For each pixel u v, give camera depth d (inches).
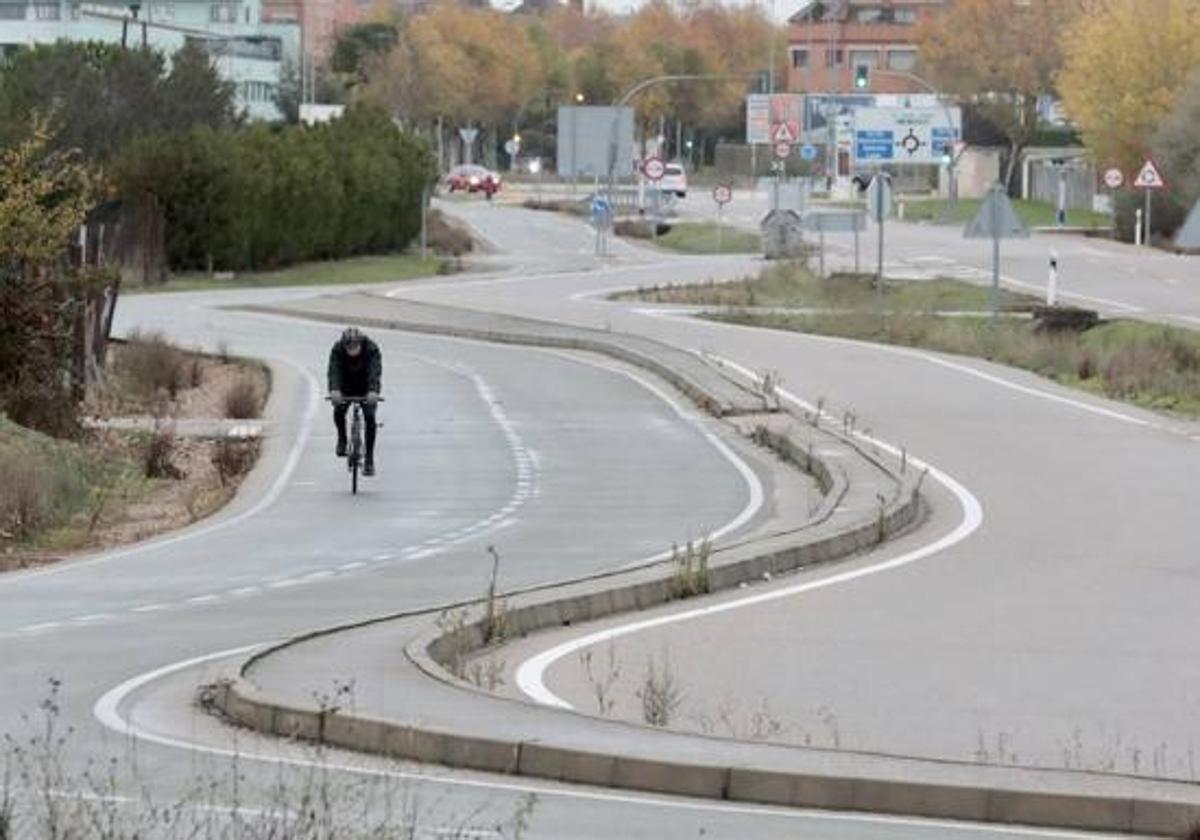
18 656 1444.4
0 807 887.1
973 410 3223.4
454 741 1081.4
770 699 1321.4
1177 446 2812.5
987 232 4151.1
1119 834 960.9
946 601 1717.5
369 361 2551.7
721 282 6259.8
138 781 1013.2
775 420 3097.9
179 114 7145.7
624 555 2000.5
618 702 1296.8
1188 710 1298.0
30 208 2903.5
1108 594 1749.5
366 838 814.5
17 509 2215.8
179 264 6446.9
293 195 6742.1
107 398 3403.1
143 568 1948.8
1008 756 1147.9
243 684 1236.5
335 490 2536.9
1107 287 6067.9
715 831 941.2
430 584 1817.2
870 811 992.9
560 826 943.0
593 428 3134.8
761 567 1856.5
